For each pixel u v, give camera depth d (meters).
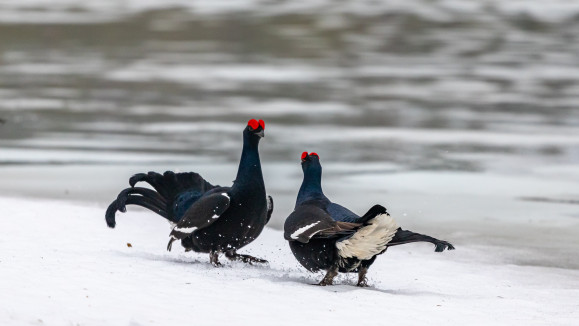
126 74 42.94
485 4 82.44
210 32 63.50
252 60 49.47
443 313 8.36
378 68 46.16
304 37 60.66
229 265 10.53
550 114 31.72
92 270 9.31
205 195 10.22
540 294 9.90
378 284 10.25
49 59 49.19
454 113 31.88
